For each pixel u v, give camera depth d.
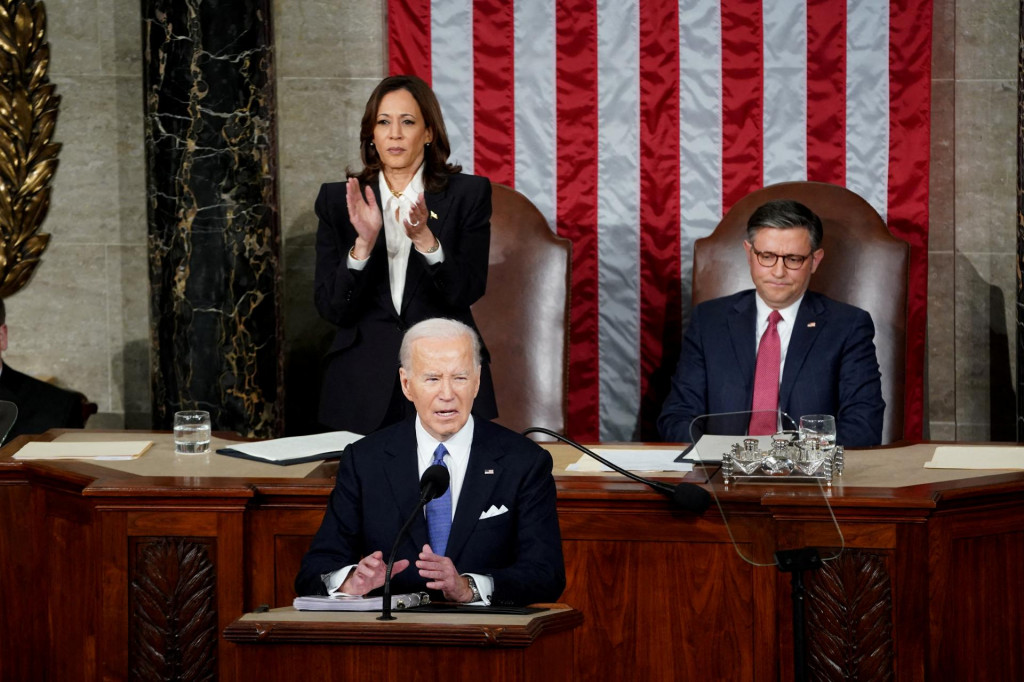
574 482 11.67
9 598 12.88
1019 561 11.30
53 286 20.77
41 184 20.48
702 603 11.33
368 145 14.54
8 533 12.85
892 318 17.77
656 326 20.19
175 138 19.08
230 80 18.98
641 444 13.72
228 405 19.25
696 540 11.30
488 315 18.36
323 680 7.20
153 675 11.48
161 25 18.98
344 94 20.50
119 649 11.50
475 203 14.46
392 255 14.32
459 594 8.80
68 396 17.08
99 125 20.52
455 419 9.80
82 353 20.89
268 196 19.33
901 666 10.73
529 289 18.39
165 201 19.22
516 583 9.23
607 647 11.53
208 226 19.11
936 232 20.31
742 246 18.12
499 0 19.81
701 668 11.38
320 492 11.39
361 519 10.09
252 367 19.27
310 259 20.64
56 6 20.31
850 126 19.66
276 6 20.38
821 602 10.87
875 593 10.73
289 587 11.62
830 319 15.66
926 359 20.50
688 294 20.14
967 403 20.47
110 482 11.54
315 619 7.37
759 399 15.60
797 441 11.48
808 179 19.80
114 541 11.45
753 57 19.72
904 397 17.72
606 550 11.48
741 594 11.25
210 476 11.91
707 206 19.98
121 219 20.66
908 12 19.44
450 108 20.00
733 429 11.81
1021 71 18.58
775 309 15.86
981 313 20.34
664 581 11.40
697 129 19.89
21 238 20.56
